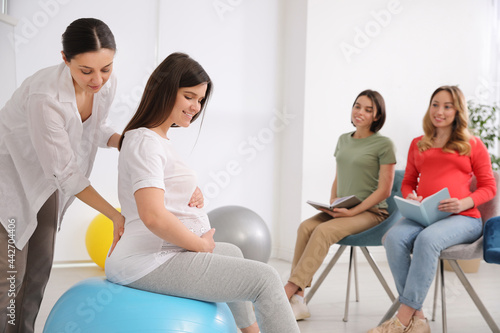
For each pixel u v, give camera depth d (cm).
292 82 432
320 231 258
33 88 149
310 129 418
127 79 385
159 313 132
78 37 141
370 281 362
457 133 248
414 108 451
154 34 392
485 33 463
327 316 275
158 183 133
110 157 381
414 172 271
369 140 283
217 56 418
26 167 156
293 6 430
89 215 380
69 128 156
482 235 237
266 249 280
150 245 139
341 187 292
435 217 235
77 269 371
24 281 173
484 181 242
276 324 138
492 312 289
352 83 431
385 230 264
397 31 442
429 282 224
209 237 146
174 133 405
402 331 226
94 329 130
